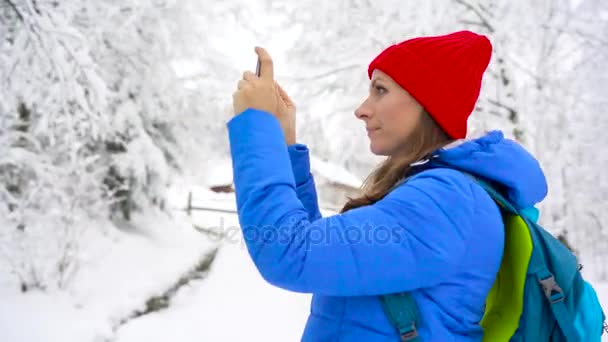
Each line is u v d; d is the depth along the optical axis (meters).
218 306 5.51
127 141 6.50
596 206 7.17
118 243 6.04
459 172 1.05
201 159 7.48
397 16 6.95
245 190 0.99
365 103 1.21
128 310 4.84
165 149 7.10
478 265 1.00
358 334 1.03
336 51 7.35
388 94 1.16
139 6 6.24
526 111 6.82
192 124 7.36
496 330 1.09
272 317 5.43
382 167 1.28
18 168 5.05
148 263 5.82
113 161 6.29
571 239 7.03
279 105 1.30
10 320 4.14
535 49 6.94
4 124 4.78
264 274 0.98
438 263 0.95
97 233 5.98
